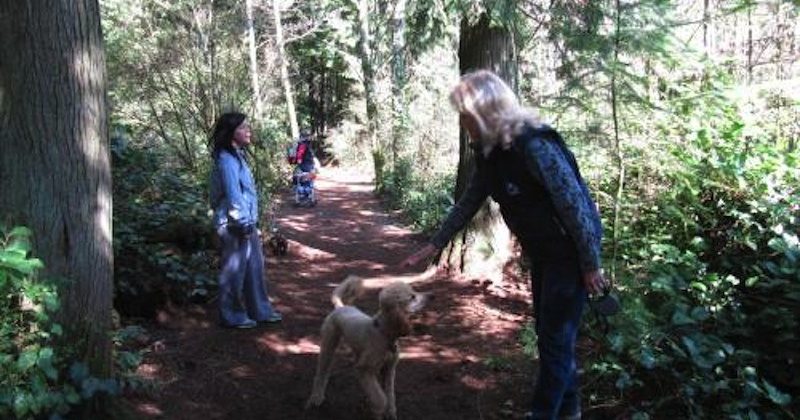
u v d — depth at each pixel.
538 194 3.11
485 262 7.08
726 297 4.34
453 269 7.23
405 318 3.75
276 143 14.01
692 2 6.09
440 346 5.19
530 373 4.59
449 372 4.69
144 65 9.75
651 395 4.06
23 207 3.52
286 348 5.20
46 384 3.30
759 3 5.01
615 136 4.65
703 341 3.95
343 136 24.95
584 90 4.66
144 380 4.22
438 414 4.11
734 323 4.24
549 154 2.98
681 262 4.44
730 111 5.12
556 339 3.25
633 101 4.54
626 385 3.83
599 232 3.11
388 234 10.80
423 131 14.73
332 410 4.17
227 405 4.19
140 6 10.61
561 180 2.96
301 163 14.24
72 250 3.62
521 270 7.13
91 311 3.71
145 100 9.83
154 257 5.76
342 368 4.83
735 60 6.66
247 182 5.46
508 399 4.26
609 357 4.02
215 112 9.80
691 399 3.81
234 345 5.17
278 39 20.30
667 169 4.80
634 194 5.02
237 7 13.06
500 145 3.10
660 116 4.84
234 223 5.37
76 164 3.62
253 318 5.71
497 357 4.82
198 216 7.11
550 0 5.51
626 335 4.01
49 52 3.51
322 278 7.49
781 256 4.39
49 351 3.27
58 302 3.35
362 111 23.80
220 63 10.38
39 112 3.52
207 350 5.03
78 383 3.49
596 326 4.25
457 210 3.65
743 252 4.70
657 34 4.60
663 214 4.91
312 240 10.08
